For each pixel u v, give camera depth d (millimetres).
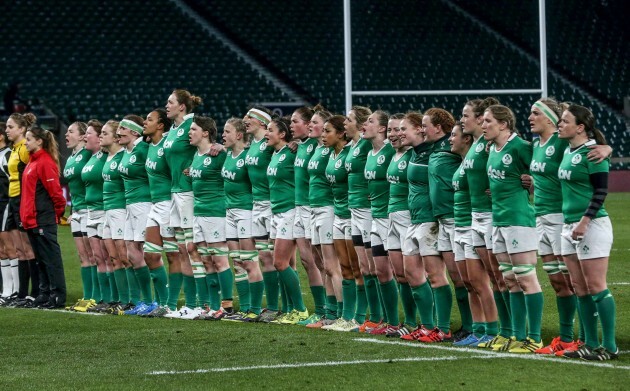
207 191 24453
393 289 21219
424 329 20234
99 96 73312
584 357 17406
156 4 79875
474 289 19297
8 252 28672
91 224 26688
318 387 15641
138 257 25766
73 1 78312
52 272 27344
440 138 19844
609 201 64562
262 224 23891
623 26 85812
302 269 35281
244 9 81812
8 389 16031
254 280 24188
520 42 83438
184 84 75750
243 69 77750
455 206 19328
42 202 27125
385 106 78625
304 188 23094
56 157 27547
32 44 75188
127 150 25641
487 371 16484
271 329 22250
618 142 77688
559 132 17375
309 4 82688
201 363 17906
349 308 22328
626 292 27453
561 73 82625
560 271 18109
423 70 80438
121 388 15898
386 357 18078
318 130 22516
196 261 24906
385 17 82500
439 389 15281
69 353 19422
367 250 21641
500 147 18312
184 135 24719
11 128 27734
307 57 80000
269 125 23469
